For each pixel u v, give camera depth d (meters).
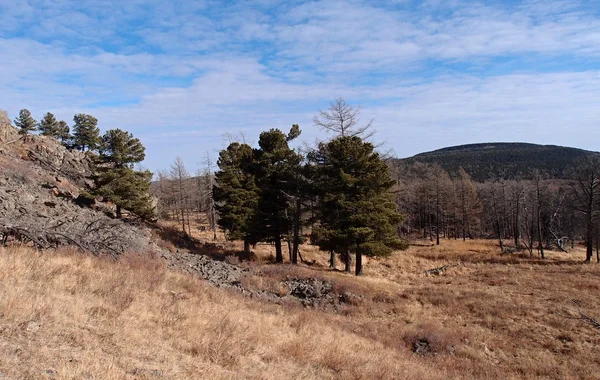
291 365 8.66
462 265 37.66
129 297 10.03
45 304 7.87
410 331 17.47
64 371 5.29
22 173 30.91
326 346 11.14
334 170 30.88
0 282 8.57
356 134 31.98
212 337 8.86
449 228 72.44
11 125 40.34
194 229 60.66
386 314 20.81
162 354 7.18
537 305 21.53
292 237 35.22
